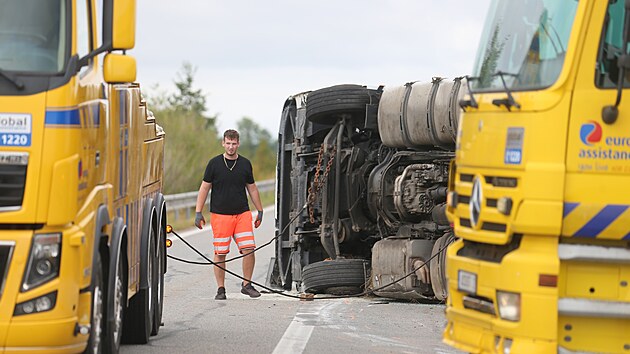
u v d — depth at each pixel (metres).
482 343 11.35
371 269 20.94
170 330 16.94
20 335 10.92
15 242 11.00
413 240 20.14
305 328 17.05
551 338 10.77
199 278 24.91
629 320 10.98
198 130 54.25
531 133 10.90
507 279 10.95
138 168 15.17
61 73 11.23
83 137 11.51
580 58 10.87
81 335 11.34
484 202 11.37
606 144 10.80
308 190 22.88
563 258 10.88
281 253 23.77
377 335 16.33
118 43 11.68
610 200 10.79
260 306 19.89
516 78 11.35
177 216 43.12
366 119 21.31
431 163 20.64
